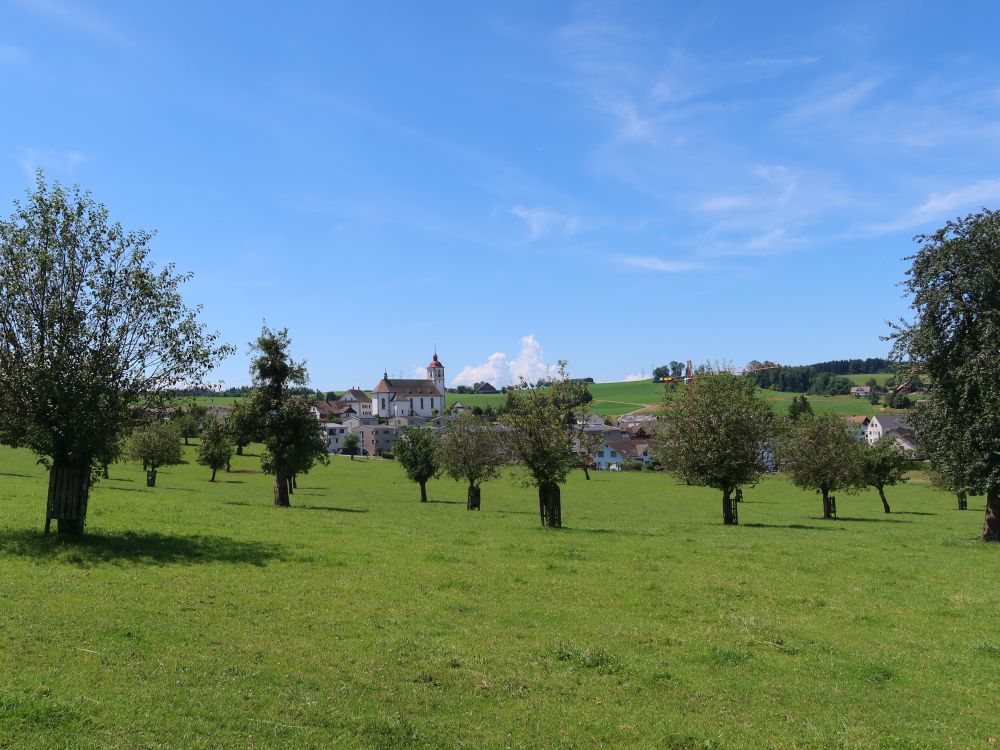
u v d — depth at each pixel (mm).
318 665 11719
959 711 11164
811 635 15219
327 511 43656
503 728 9875
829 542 33469
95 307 20609
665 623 15883
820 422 62031
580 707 10805
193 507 35875
